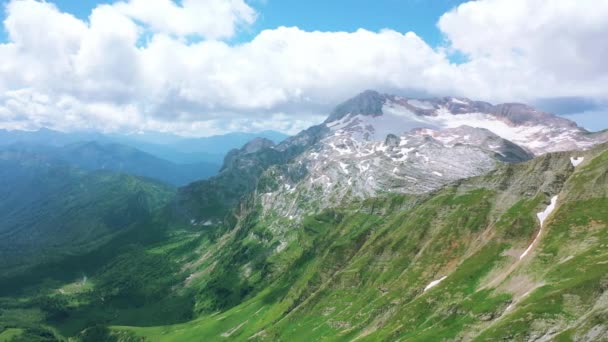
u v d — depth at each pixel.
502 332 149.50
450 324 183.12
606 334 122.94
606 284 144.00
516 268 192.50
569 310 143.88
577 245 183.12
